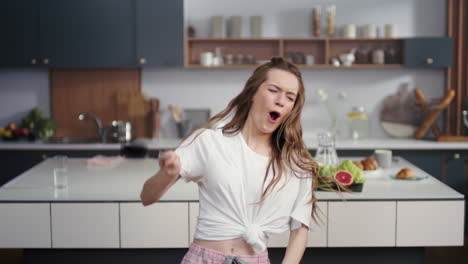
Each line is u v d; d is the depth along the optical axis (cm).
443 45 491
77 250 306
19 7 495
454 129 518
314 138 534
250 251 173
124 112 539
